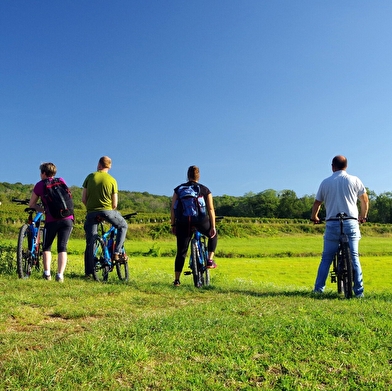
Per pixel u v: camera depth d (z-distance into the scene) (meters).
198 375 3.67
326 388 3.63
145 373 3.70
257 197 172.25
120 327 4.69
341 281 8.23
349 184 8.20
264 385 3.61
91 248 8.73
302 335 4.69
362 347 4.39
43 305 5.86
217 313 5.73
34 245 8.65
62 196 8.23
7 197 77.69
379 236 104.88
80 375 3.54
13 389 3.31
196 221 8.54
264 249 58.62
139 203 165.12
